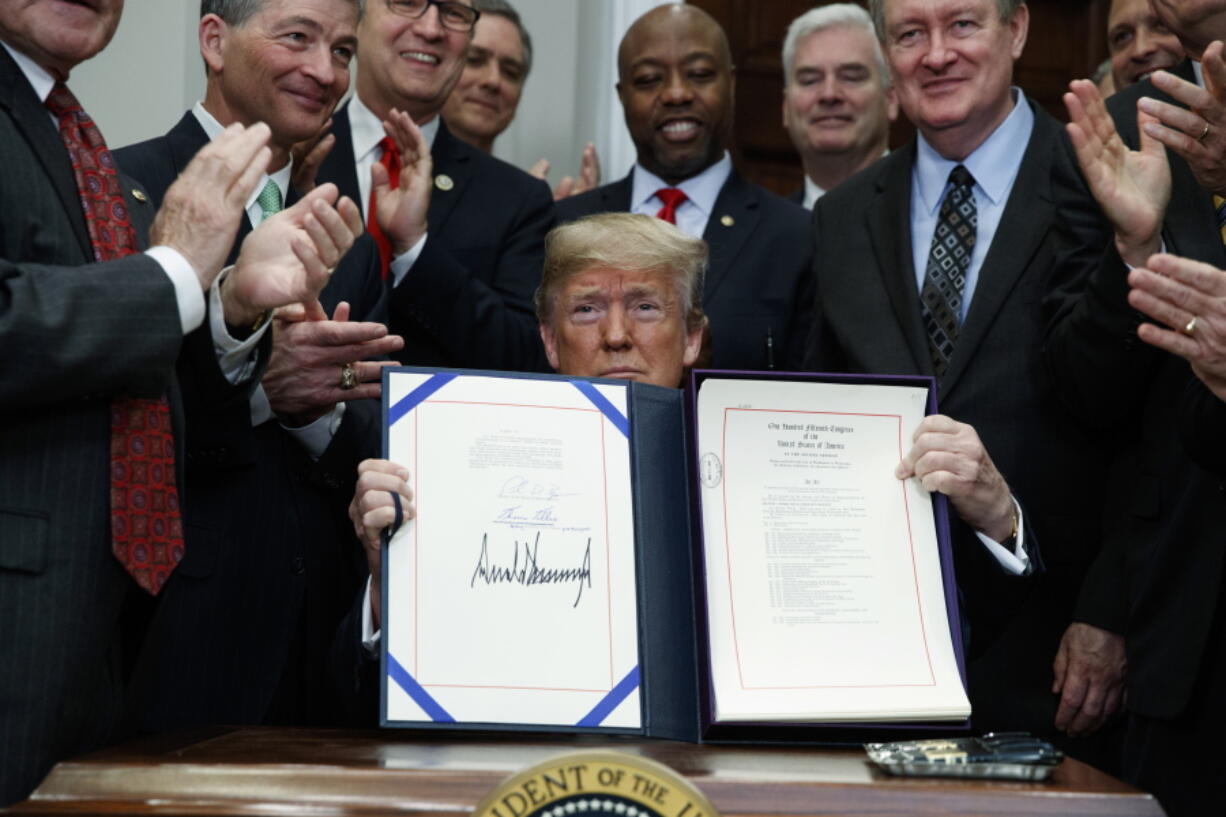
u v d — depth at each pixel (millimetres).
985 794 1661
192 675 2459
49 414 1974
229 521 2537
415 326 3287
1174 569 2621
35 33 2076
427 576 1941
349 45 2875
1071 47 5434
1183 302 2236
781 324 3789
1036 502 2973
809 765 1799
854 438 2105
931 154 3297
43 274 1914
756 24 5305
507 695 1902
